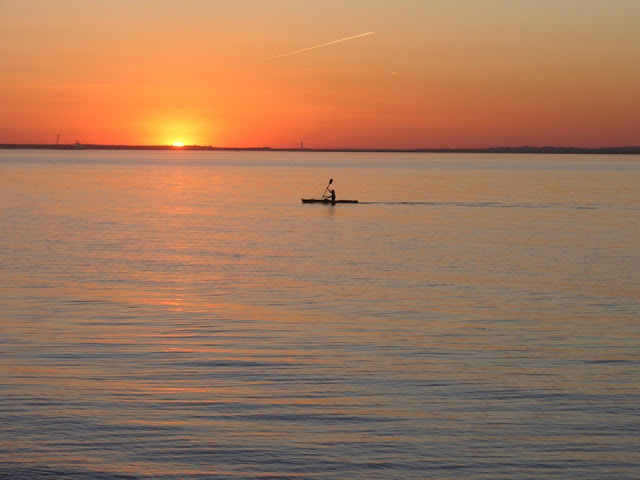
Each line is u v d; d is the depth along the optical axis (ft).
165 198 288.30
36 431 56.39
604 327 86.63
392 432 57.00
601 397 64.03
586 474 51.08
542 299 102.06
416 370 70.54
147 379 67.36
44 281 111.34
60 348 75.97
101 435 55.98
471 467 51.85
